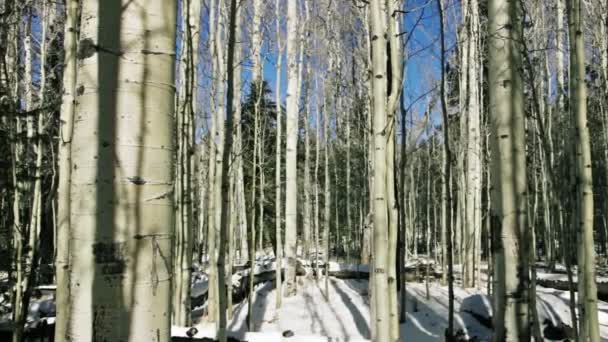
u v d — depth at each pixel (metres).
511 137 3.48
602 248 19.55
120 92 1.40
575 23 2.92
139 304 1.37
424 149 20.47
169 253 1.46
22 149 6.02
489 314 6.29
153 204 1.42
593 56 13.12
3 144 5.39
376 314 2.34
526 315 3.44
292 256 11.50
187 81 5.03
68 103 2.64
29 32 8.31
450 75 13.59
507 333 3.45
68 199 2.49
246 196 19.95
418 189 22.59
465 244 12.44
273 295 11.79
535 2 10.46
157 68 1.45
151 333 1.39
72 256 1.39
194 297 9.58
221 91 7.82
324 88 14.08
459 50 12.08
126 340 1.34
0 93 5.11
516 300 3.44
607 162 13.17
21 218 6.14
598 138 16.69
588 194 2.79
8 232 5.61
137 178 1.39
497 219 3.55
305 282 13.50
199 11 7.02
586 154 2.81
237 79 9.27
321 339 5.02
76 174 1.40
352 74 11.87
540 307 5.93
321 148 20.91
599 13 8.69
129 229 1.37
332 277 14.65
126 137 1.39
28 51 8.28
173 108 1.51
